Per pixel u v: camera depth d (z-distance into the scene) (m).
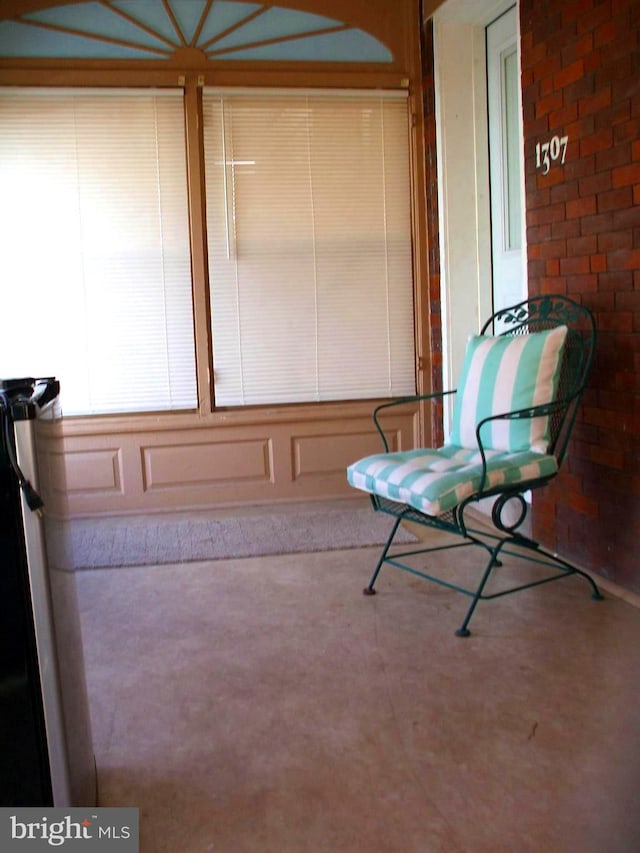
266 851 1.67
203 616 2.92
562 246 3.13
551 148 3.15
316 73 4.27
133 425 4.32
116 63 4.12
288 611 2.94
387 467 2.90
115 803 1.83
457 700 2.24
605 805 1.76
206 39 4.18
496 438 3.00
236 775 1.93
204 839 1.71
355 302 4.47
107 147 4.19
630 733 2.04
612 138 2.79
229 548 3.68
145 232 4.27
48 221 4.20
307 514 4.23
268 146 4.30
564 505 3.25
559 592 2.97
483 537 3.72
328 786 1.87
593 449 3.02
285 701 2.28
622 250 2.78
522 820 1.73
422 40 4.30
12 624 1.42
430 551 3.49
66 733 1.48
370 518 4.11
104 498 4.36
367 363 4.52
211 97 4.22
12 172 4.14
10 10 4.02
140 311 4.31
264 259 4.37
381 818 1.75
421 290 4.49
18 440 1.35
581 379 3.01
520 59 3.33
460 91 4.19
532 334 3.06
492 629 2.69
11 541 1.40
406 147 4.43
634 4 2.63
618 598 2.89
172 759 2.01
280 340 4.43
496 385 3.04
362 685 2.35
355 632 2.72
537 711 2.16
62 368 4.29
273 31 4.22
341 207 4.41
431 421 4.54
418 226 4.44
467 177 4.23
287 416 4.43
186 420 4.35
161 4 4.11
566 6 2.99
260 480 4.47
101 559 3.58
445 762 1.95
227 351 4.40
